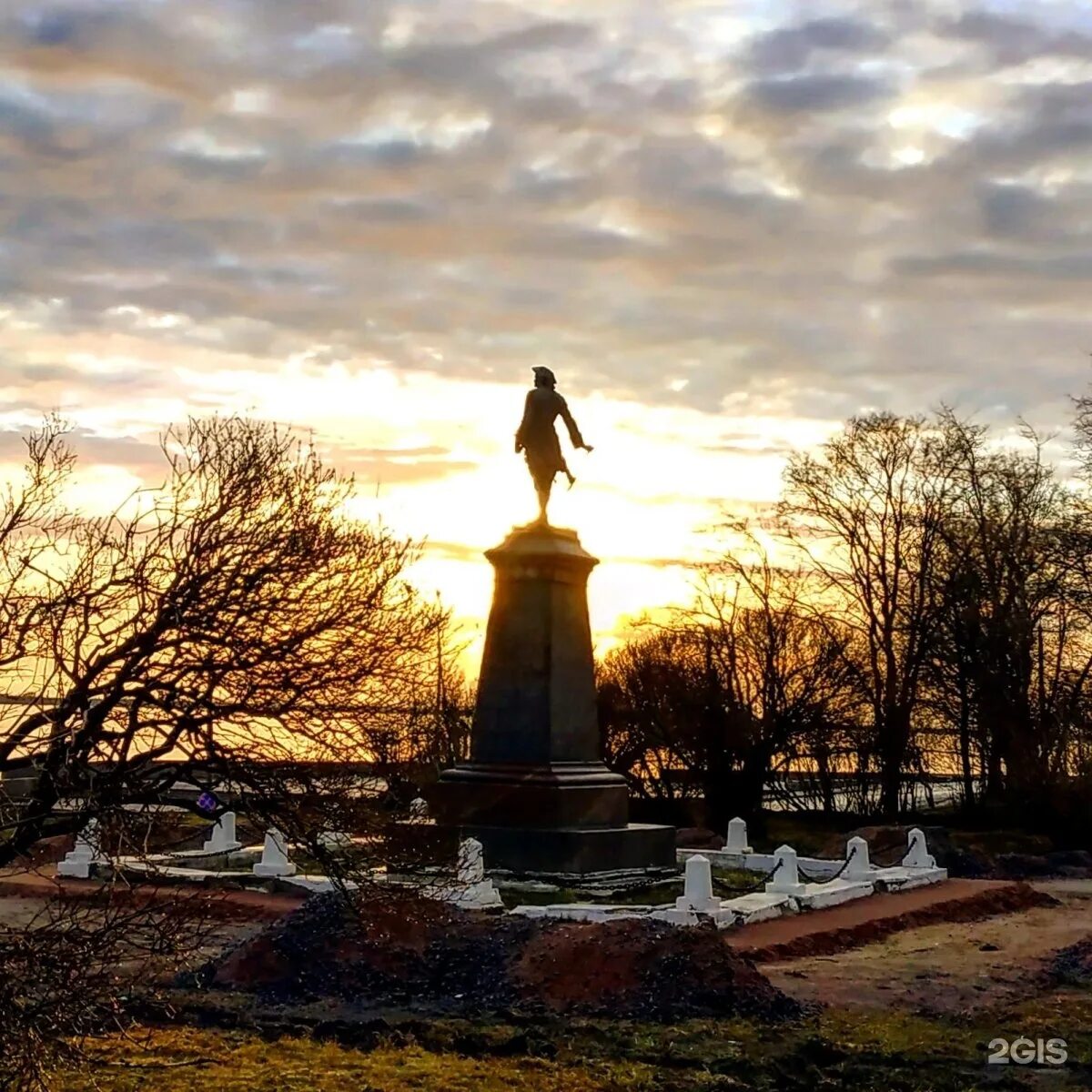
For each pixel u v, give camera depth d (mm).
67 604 10430
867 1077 14688
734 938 22375
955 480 52219
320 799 11398
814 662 52000
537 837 27031
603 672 54219
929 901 27922
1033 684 50750
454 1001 17844
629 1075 14422
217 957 18938
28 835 10328
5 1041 9773
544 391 30250
